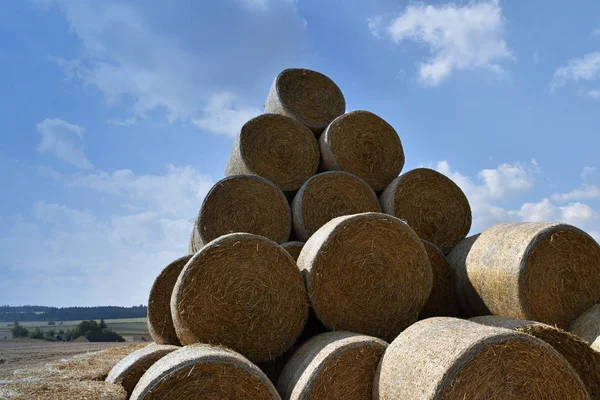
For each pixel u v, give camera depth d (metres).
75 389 3.78
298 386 4.04
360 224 5.12
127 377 4.45
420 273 5.27
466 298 5.79
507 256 5.11
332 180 6.86
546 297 4.95
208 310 4.67
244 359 3.96
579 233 5.08
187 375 3.76
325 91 8.38
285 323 4.86
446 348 3.48
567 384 3.47
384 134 7.57
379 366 4.03
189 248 7.95
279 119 7.53
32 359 10.73
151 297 5.91
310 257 5.08
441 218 6.79
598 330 4.66
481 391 3.35
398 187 6.75
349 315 5.04
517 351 3.43
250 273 4.82
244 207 6.67
